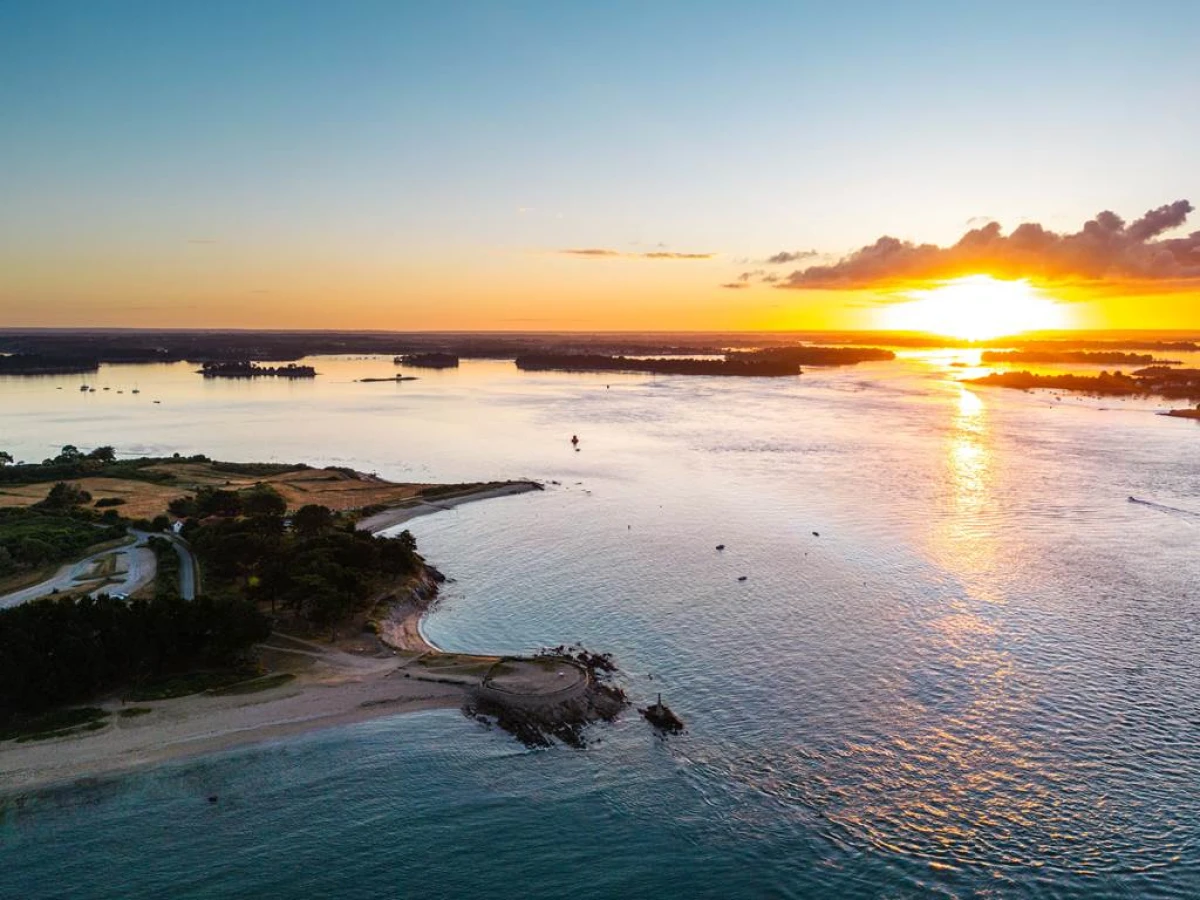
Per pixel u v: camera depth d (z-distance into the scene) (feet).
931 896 231.91
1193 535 580.71
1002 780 284.20
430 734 312.09
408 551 504.84
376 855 249.96
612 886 238.27
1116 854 247.29
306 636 394.93
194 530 552.82
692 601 461.78
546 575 519.19
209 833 257.34
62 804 266.36
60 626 330.13
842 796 277.44
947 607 442.09
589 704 332.80
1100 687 348.18
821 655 384.68
